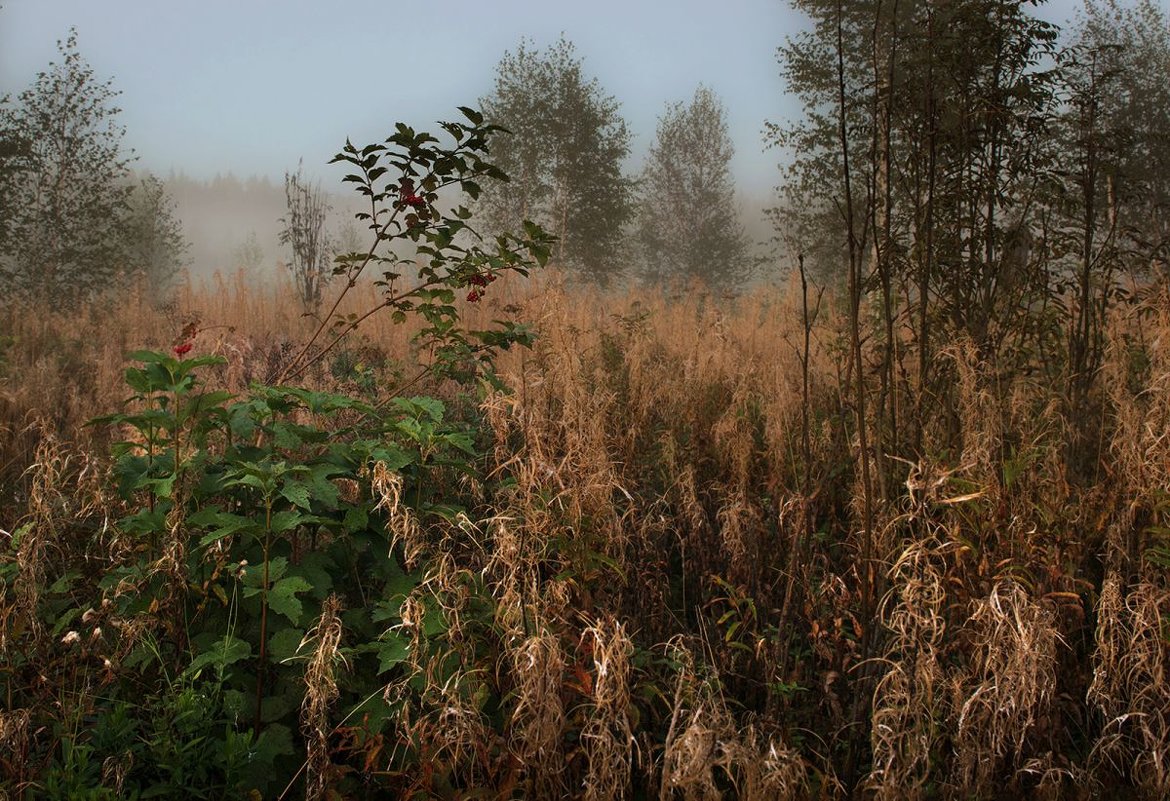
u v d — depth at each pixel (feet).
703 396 16.61
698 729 6.35
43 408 17.97
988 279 12.76
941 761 7.61
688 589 11.17
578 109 72.54
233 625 8.04
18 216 54.03
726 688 9.01
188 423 9.03
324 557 8.54
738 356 19.75
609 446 12.43
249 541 8.66
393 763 7.54
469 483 10.70
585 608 8.21
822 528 11.66
